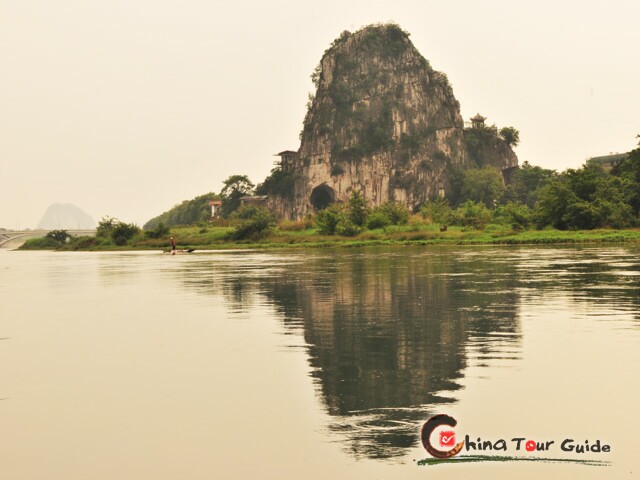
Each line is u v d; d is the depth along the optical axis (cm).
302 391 889
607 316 1505
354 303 1855
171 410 814
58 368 1066
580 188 8269
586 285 2223
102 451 676
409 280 2580
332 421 755
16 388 935
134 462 645
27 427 757
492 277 2631
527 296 1927
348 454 656
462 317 1530
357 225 10706
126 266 4609
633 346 1149
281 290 2305
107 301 2091
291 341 1270
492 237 7888
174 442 699
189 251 7594
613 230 7519
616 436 692
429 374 966
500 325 1401
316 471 615
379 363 1050
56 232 17700
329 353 1141
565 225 8244
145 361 1111
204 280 2909
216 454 662
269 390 899
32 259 7262
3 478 612
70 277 3419
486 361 1045
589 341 1200
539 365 1009
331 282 2598
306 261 4572
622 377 927
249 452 666
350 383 924
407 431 717
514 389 873
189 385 938
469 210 11256
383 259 4512
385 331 1356
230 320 1583
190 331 1425
